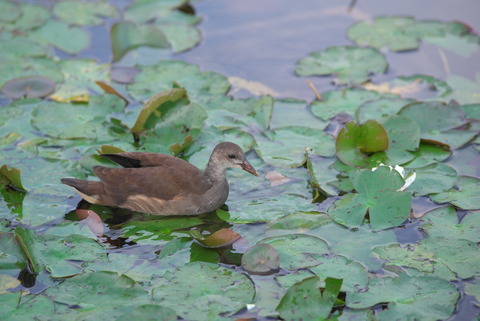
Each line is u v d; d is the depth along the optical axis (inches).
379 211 442.0
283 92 606.9
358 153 509.4
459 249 408.5
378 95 586.6
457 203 450.3
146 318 351.6
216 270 395.2
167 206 462.6
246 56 661.9
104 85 577.3
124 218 463.5
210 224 455.5
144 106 532.7
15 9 723.4
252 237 435.2
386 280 384.5
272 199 474.6
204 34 696.4
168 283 383.6
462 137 523.8
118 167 502.3
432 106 544.7
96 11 730.8
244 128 552.7
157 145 527.2
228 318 357.4
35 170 497.4
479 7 727.1
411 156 506.6
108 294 374.6
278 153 518.6
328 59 644.7
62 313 359.6
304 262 402.0
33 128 549.0
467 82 607.8
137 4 743.1
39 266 398.6
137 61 652.7
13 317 355.6
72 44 673.0
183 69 629.0
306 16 728.3
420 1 743.7
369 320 355.3
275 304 370.6
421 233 430.9
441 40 668.7
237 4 753.6
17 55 645.9
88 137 536.4
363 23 697.6
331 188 478.3
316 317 357.1
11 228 439.5
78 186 464.8
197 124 545.0
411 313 356.2
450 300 364.8
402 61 646.5
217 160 462.9
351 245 421.4
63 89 602.5
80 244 421.1
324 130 547.5
